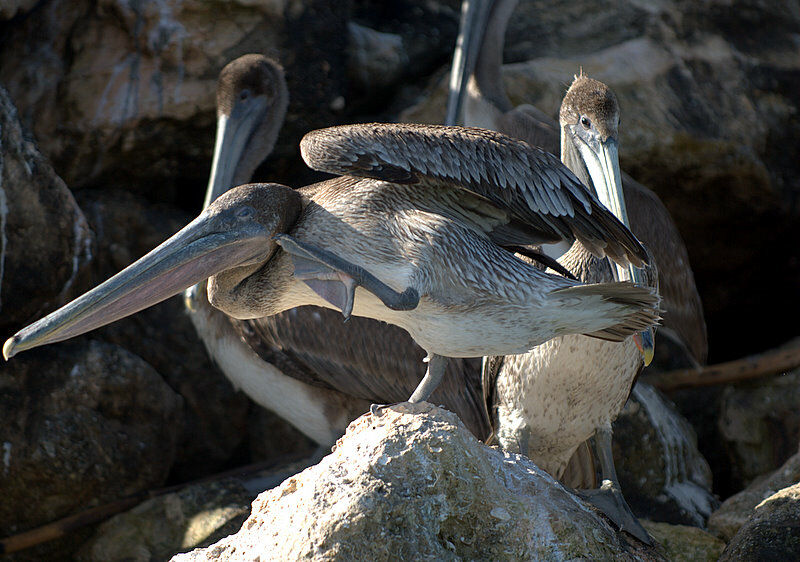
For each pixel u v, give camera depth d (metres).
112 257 12.45
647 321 7.13
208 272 6.83
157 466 11.52
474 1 13.29
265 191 6.97
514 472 7.07
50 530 10.74
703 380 13.24
